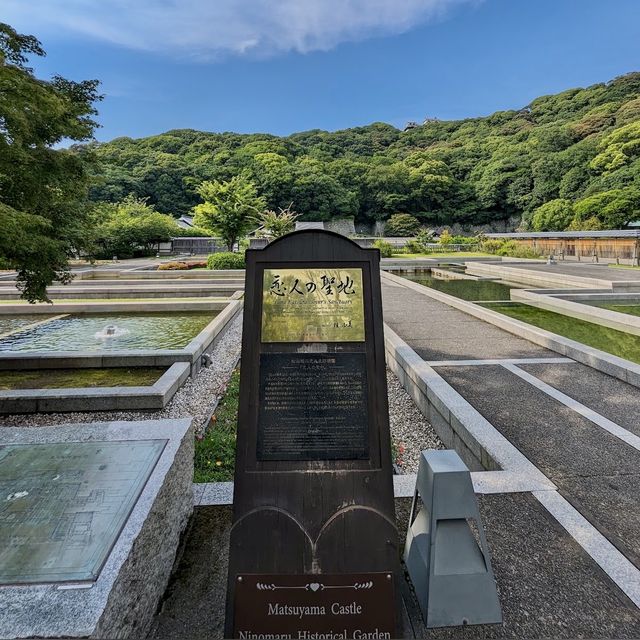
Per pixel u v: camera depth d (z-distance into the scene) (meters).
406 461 3.31
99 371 5.06
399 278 14.62
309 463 1.56
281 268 1.75
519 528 2.08
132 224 28.17
